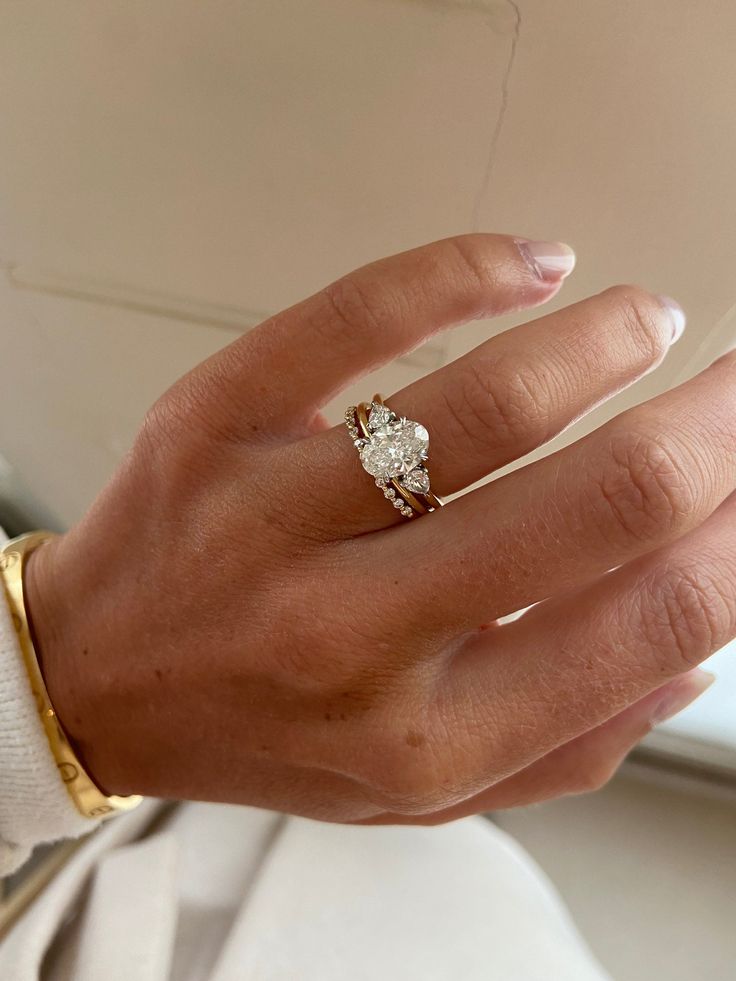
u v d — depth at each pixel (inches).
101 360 6.5
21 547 5.0
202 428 4.1
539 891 8.8
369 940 7.5
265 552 4.0
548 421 3.5
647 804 10.7
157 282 5.4
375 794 4.2
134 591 4.5
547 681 3.7
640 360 3.6
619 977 9.6
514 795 4.8
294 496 3.9
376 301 3.6
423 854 8.7
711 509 3.2
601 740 4.7
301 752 4.2
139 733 4.7
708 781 10.6
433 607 3.7
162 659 4.4
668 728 9.6
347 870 8.4
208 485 4.2
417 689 3.9
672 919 9.9
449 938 7.6
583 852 10.6
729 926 9.7
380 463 3.6
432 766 3.8
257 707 4.2
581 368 3.5
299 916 7.7
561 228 4.1
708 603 3.4
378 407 3.7
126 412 7.1
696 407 3.3
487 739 3.8
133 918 7.1
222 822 9.4
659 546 3.3
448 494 3.7
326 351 3.8
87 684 4.6
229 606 4.2
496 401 3.4
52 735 4.8
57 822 5.0
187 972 7.7
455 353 5.2
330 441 3.8
